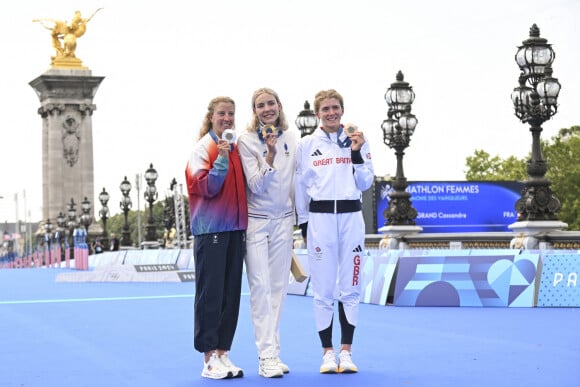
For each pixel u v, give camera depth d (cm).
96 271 3022
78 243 5075
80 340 1166
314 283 861
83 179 10306
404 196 2512
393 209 2517
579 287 1450
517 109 1903
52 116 10275
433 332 1140
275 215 861
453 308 1477
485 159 9119
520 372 805
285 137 864
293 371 859
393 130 2506
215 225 832
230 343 846
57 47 10506
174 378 832
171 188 5109
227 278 845
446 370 829
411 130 2505
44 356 1011
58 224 8800
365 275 1677
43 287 2664
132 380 825
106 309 1691
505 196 4503
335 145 857
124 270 2950
